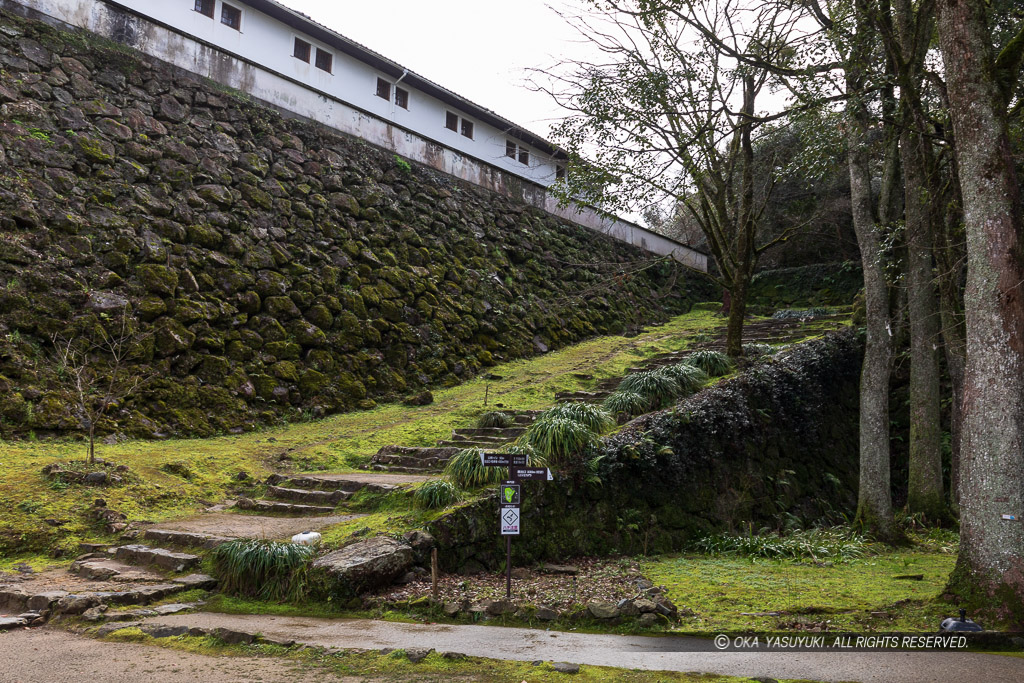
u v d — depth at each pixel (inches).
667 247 1039.6
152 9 578.2
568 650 195.8
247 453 421.1
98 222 460.1
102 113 497.7
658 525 372.8
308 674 176.1
